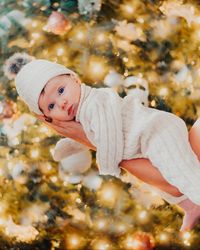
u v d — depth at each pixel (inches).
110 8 69.0
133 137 44.4
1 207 60.3
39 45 67.6
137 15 68.1
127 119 45.3
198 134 45.9
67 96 45.8
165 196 47.5
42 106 46.5
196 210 45.9
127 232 58.7
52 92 45.9
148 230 58.5
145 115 45.0
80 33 65.9
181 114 61.1
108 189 60.7
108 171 46.3
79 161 57.8
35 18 69.8
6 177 62.4
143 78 63.6
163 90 61.4
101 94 46.1
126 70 63.2
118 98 45.7
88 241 58.9
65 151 50.9
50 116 46.6
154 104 60.2
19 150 63.0
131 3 68.9
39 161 62.2
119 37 66.7
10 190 61.5
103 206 60.2
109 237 59.0
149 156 44.3
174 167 43.1
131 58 65.1
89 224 59.8
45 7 70.6
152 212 58.9
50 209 60.7
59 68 46.7
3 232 59.0
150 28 66.3
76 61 66.0
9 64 59.6
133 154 45.2
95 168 61.7
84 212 60.5
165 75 63.9
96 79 65.0
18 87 47.1
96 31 67.8
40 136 63.1
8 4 72.3
